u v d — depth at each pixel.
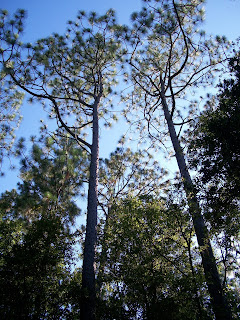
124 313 5.53
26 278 5.54
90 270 6.62
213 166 5.95
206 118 6.78
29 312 5.22
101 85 11.51
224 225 6.04
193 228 6.00
